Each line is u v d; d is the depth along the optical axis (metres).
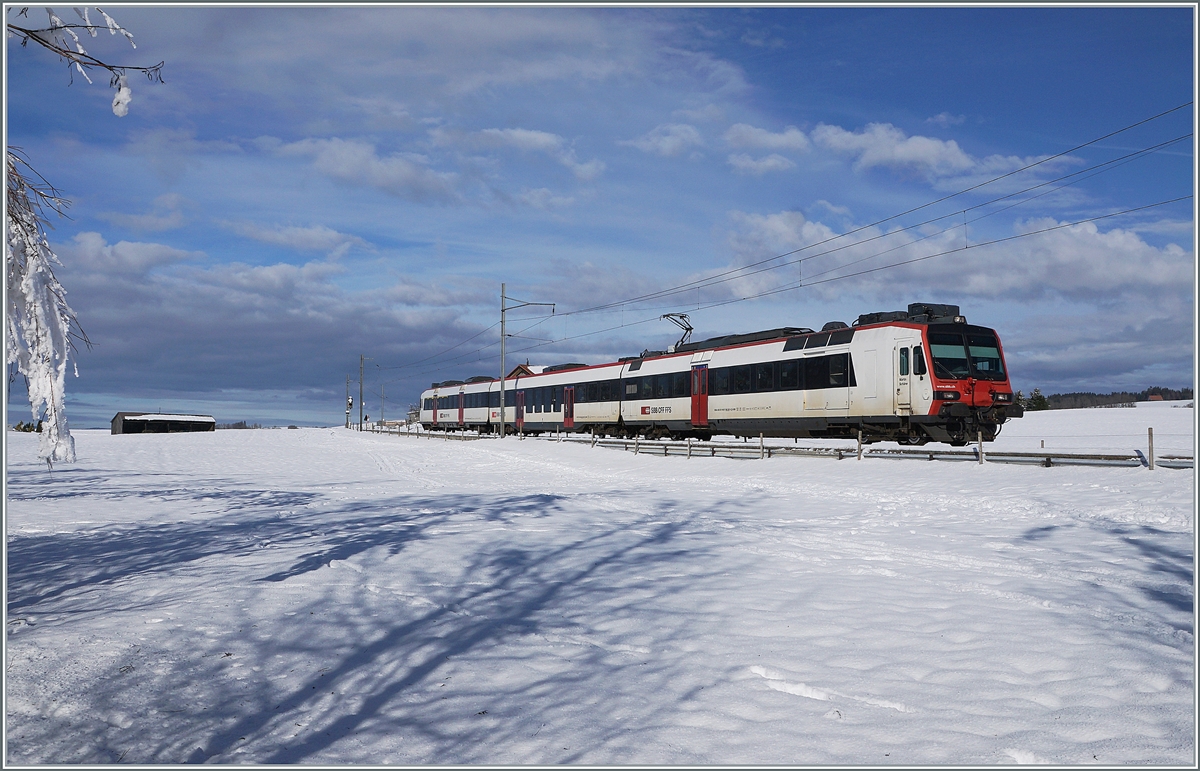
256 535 12.48
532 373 49.97
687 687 5.47
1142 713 4.70
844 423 26.81
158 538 12.18
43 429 5.53
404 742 4.60
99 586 8.59
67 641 6.41
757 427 30.48
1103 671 5.42
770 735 4.63
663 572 9.33
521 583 8.79
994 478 17.25
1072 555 9.51
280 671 5.82
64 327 5.59
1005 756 4.24
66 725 4.80
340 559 10.20
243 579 8.95
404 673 5.80
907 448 21.55
